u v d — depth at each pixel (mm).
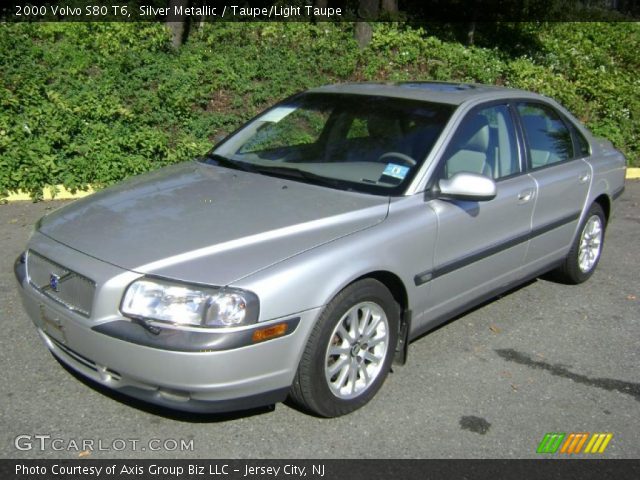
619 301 5598
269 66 10680
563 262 5637
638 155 11117
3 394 3764
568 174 5234
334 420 3695
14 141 7578
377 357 3838
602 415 3910
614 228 7828
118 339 3154
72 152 7824
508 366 4410
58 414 3617
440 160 4180
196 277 3172
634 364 4535
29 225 6684
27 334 4449
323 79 10719
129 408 3699
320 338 3422
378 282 3719
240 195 3982
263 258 3314
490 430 3699
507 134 4801
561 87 12023
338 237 3568
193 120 9016
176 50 10711
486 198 3979
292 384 3477
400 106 4590
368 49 11664
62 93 8938
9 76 8977
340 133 4578
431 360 4426
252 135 4930
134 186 4258
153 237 3463
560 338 4859
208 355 3070
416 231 3871
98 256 3357
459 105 4504
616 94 12203
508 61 12797
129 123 8508
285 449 3438
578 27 16250
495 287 4750
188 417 3648
